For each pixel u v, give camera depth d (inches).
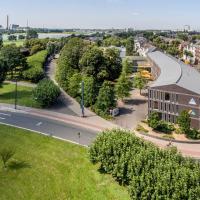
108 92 4173.2
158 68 5723.4
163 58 6569.9
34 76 5802.2
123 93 4795.8
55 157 2933.1
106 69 5516.7
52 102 4522.6
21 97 4884.4
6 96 4938.5
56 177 2583.7
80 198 2305.6
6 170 2652.6
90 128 3750.0
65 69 5610.2
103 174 2610.7
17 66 6274.6
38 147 3147.1
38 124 3821.4
